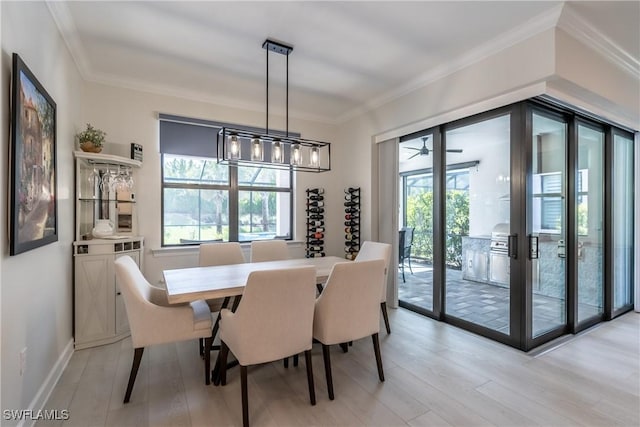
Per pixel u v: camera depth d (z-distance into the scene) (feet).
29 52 5.95
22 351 5.49
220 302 9.12
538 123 9.49
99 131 10.12
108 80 11.32
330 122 16.46
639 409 6.33
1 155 4.77
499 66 9.00
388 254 10.50
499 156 9.84
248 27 8.31
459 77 10.21
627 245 12.92
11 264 5.08
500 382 7.38
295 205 15.56
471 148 10.65
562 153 10.31
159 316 6.82
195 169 13.43
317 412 6.30
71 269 8.98
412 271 13.32
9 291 4.99
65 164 8.50
